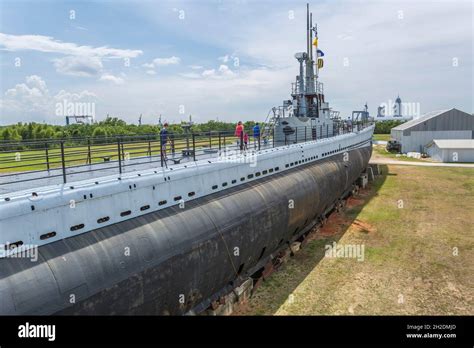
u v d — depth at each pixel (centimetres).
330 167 2161
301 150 1961
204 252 992
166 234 909
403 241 1808
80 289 693
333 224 2103
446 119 5388
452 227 2022
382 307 1202
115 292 750
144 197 942
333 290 1311
